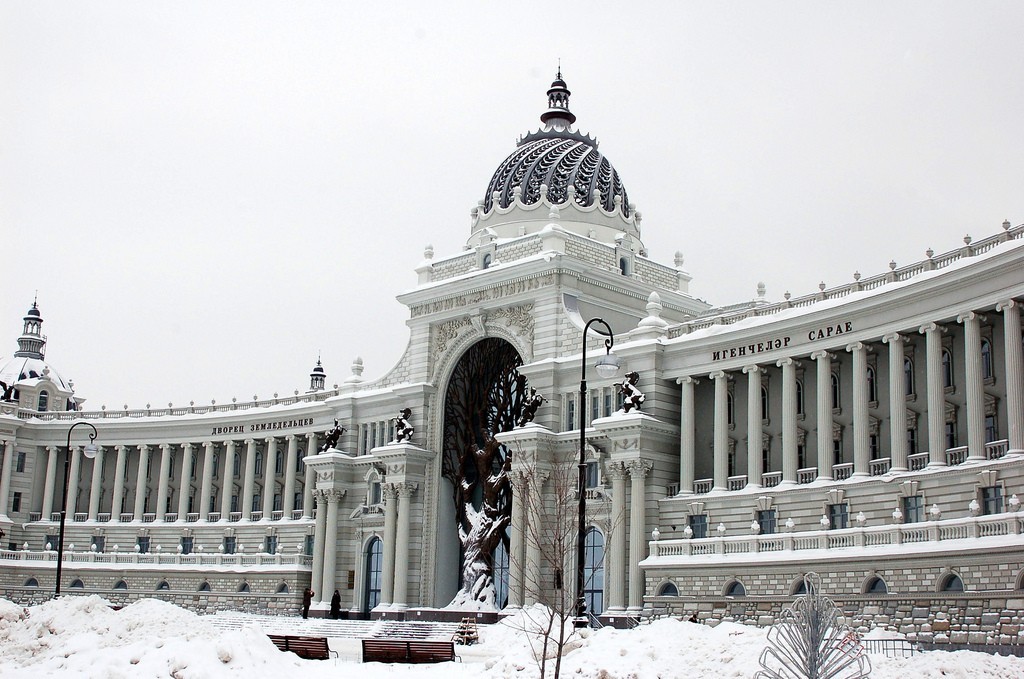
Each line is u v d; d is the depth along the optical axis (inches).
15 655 2016.5
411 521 4227.4
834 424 3223.4
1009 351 2650.1
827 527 2940.5
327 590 4411.9
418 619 3996.1
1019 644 2304.4
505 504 4001.0
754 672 1695.4
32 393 5885.8
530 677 1824.6
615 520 3476.9
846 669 1712.6
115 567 5137.8
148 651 1776.6
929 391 2851.9
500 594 3973.9
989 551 2401.6
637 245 4414.4
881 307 3002.0
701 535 3358.8
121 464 5472.4
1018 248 2603.3
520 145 4623.5
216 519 5216.5
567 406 3814.0
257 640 1859.0
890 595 2613.2
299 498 5064.0
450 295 4293.8
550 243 3988.7
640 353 3604.8
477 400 4202.8
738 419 3508.9
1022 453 2603.3
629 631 2049.7
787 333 3260.3
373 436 4581.7
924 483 2790.4
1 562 5285.4
